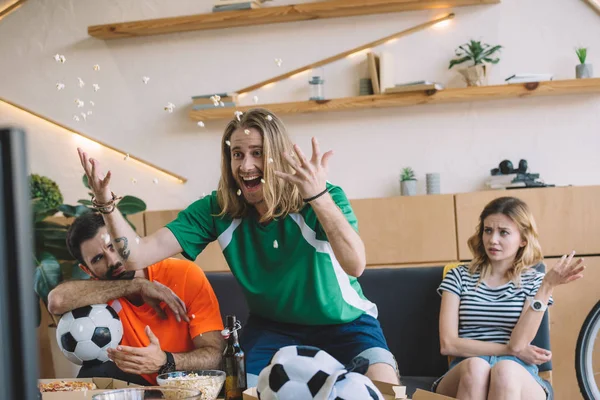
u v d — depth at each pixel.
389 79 3.73
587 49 3.70
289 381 1.07
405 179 3.68
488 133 3.75
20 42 4.10
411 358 2.45
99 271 2.13
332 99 3.72
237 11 3.79
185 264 2.18
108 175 1.79
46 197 3.75
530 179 3.52
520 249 2.38
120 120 4.05
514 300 2.32
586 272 3.28
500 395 1.99
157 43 4.02
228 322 1.72
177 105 4.01
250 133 1.92
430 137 3.79
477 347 2.25
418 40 3.79
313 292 1.95
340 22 3.86
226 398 1.70
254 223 2.00
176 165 4.01
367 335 1.98
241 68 3.96
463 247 3.38
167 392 1.35
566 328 3.25
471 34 3.76
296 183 1.70
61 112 4.07
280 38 3.92
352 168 3.85
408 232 3.41
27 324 0.52
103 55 4.05
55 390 1.60
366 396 1.05
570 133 3.70
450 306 2.36
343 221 1.75
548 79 3.57
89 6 4.05
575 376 3.23
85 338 1.98
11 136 0.52
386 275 2.52
